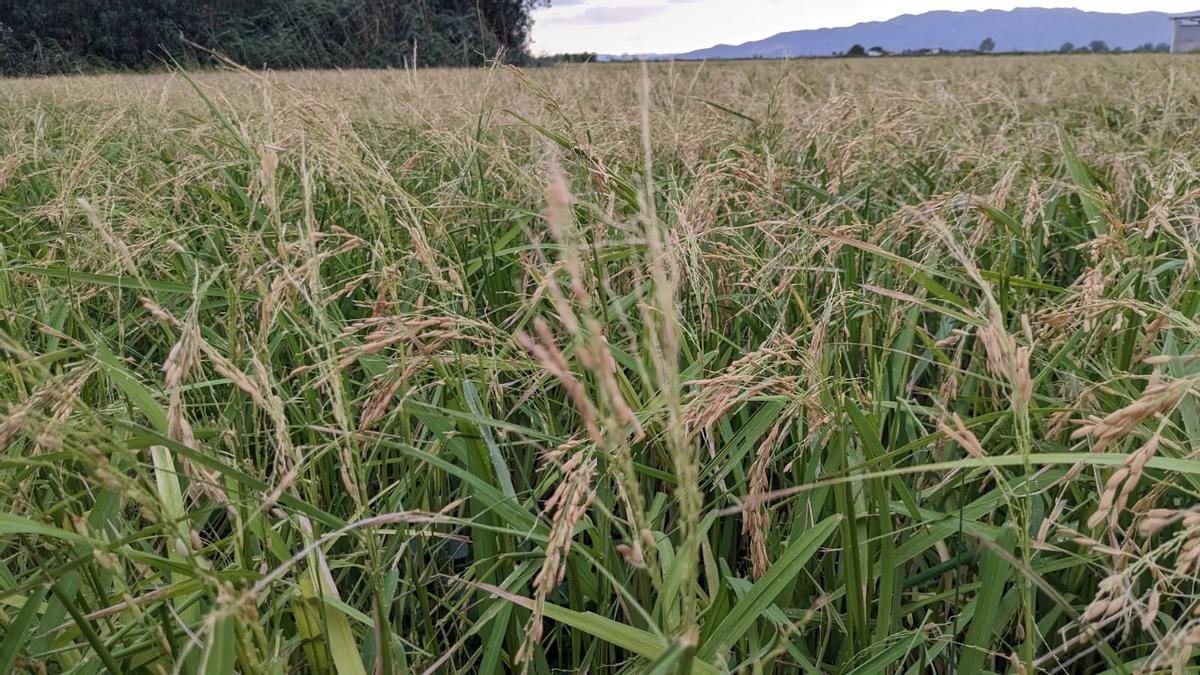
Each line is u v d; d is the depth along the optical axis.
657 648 1.47
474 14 17.89
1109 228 2.45
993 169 4.32
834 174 4.12
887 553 1.76
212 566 1.84
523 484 2.46
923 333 2.38
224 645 1.25
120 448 1.25
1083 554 1.95
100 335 2.45
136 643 1.52
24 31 28.84
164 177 4.27
